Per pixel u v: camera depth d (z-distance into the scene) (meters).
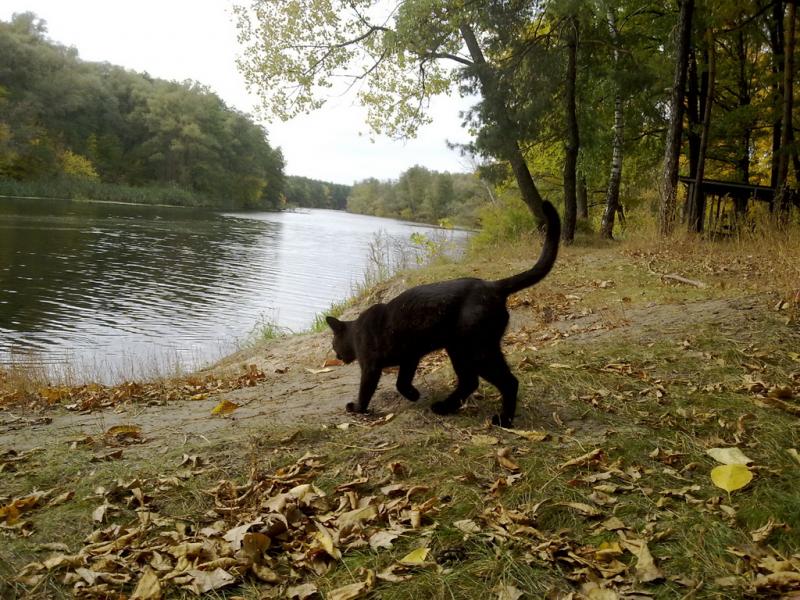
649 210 23.17
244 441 4.29
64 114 77.19
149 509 3.43
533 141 19.67
